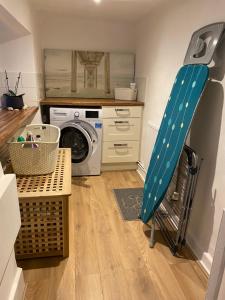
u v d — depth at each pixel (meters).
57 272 1.50
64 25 3.07
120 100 3.08
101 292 1.37
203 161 1.60
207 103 1.54
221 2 1.41
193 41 1.59
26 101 2.66
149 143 2.60
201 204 1.63
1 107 2.40
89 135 2.82
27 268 1.52
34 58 2.56
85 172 2.95
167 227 1.92
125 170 3.17
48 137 2.10
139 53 3.08
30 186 1.51
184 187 1.62
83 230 1.91
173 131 1.65
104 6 2.50
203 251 1.60
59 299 1.32
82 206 2.27
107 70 3.26
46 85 3.18
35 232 1.53
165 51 2.24
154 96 2.54
